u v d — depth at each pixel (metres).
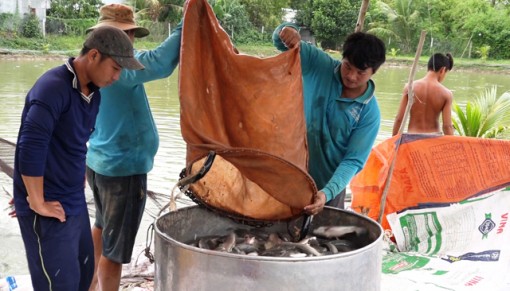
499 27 33.41
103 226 3.32
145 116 3.22
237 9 31.94
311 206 2.60
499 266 3.87
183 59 2.33
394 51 31.02
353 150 3.09
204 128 2.36
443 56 5.55
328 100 3.11
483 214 4.20
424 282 3.60
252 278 2.12
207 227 2.86
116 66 2.60
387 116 11.74
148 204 5.24
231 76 2.37
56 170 2.64
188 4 2.34
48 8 33.16
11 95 12.72
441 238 4.25
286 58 2.47
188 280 2.24
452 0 32.09
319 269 2.14
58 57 26.98
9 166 3.77
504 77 25.86
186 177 2.49
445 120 5.55
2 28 29.19
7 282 3.44
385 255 4.09
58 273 2.71
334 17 33.06
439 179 4.26
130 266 3.85
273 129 2.43
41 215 2.63
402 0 31.73
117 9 3.26
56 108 2.52
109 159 3.18
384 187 4.22
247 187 2.73
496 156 4.16
